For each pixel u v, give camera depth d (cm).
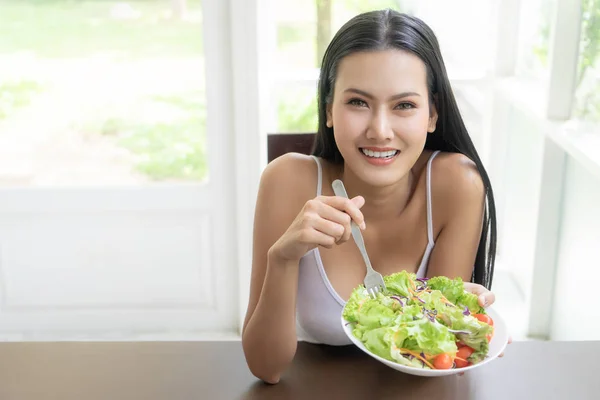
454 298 92
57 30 227
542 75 231
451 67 259
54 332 258
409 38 97
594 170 151
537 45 234
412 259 118
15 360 96
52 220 246
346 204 92
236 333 257
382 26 97
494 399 86
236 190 241
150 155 241
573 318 199
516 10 251
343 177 117
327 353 98
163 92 234
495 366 93
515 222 266
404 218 117
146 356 98
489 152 271
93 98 234
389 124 97
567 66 193
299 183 117
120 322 258
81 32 227
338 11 232
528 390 88
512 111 264
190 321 258
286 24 232
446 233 117
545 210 213
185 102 235
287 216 116
